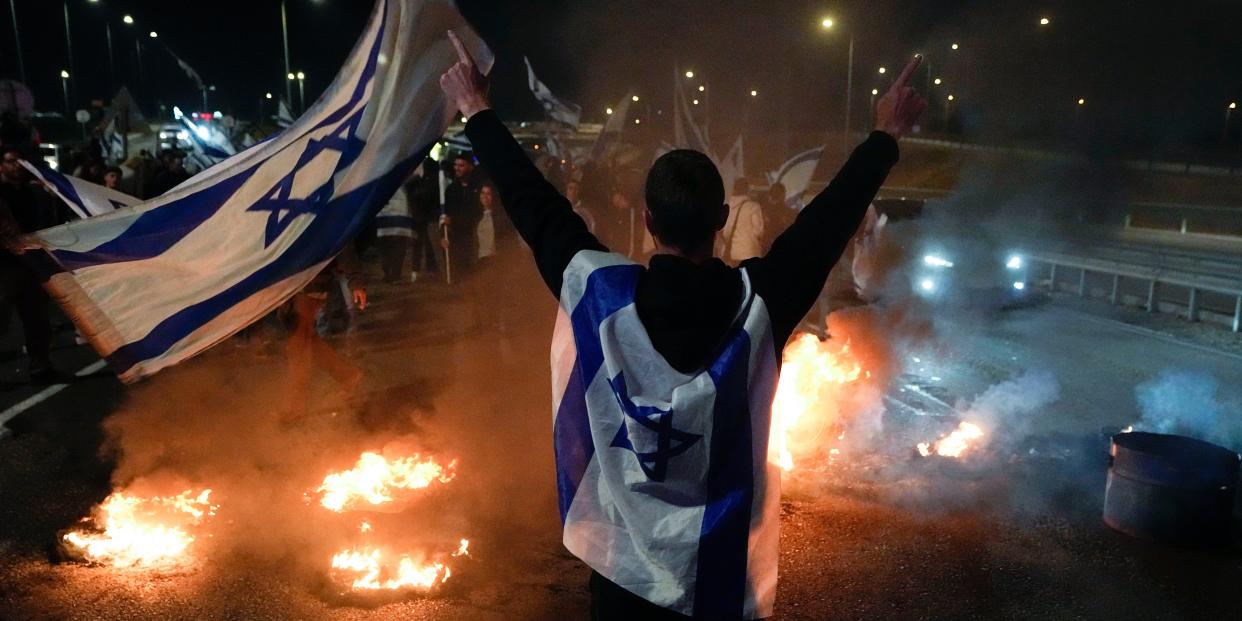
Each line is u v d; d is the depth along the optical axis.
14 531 5.50
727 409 1.93
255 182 4.10
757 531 1.97
